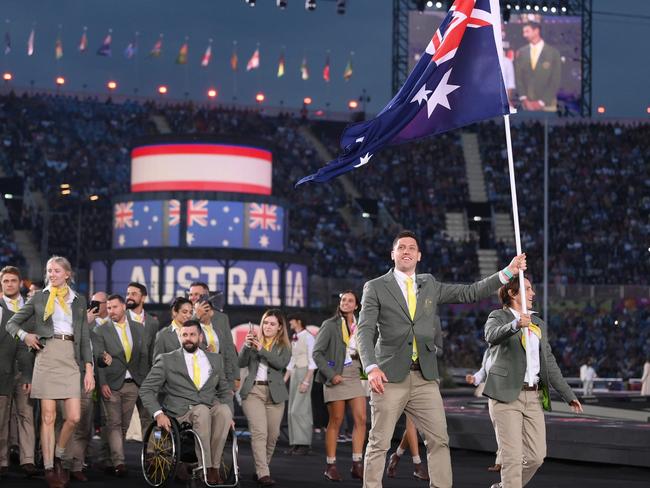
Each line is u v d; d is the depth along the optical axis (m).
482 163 73.19
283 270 40.25
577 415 22.45
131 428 20.83
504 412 11.55
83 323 14.23
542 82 72.75
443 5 70.88
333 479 15.41
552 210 68.62
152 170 40.38
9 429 16.22
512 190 11.79
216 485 14.01
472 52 12.05
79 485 14.53
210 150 40.03
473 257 63.06
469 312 54.72
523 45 72.56
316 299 53.19
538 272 63.44
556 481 15.40
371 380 10.47
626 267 63.38
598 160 72.69
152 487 14.12
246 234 40.06
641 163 72.31
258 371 15.06
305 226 65.94
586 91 74.94
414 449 15.78
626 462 17.19
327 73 71.81
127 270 39.69
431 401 10.83
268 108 77.75
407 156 73.38
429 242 64.12
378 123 12.09
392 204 69.56
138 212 40.22
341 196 70.12
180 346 14.88
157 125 73.69
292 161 72.62
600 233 66.25
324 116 77.88
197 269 39.03
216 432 14.20
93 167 68.44
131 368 15.98
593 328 54.25
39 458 16.02
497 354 11.68
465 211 68.94
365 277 61.91
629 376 51.59
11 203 63.41
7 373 14.92
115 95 74.38
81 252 60.38
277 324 15.18
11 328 13.97
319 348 15.59
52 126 70.38
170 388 14.12
